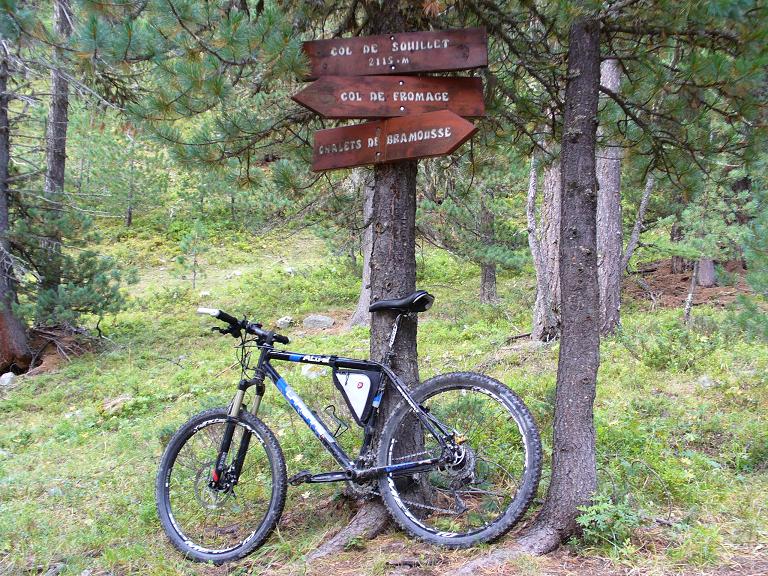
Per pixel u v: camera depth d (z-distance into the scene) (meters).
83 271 14.61
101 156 23.81
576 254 3.64
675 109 4.27
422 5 4.03
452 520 3.97
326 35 4.76
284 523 4.32
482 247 14.89
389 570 3.44
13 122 13.53
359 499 4.33
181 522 4.48
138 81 4.75
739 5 3.15
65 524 4.92
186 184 26.80
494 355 10.52
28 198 13.98
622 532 3.44
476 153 6.10
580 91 3.66
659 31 3.74
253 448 5.30
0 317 13.41
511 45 4.60
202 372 11.66
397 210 4.15
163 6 3.56
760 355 8.38
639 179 5.16
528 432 3.58
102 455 7.17
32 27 3.75
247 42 3.56
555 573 3.22
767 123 3.97
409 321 4.18
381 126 4.02
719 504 4.06
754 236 6.66
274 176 5.14
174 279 21.23
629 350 9.20
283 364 10.15
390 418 3.88
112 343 14.65
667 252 11.34
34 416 10.21
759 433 5.30
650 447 4.96
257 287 19.80
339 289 19.61
